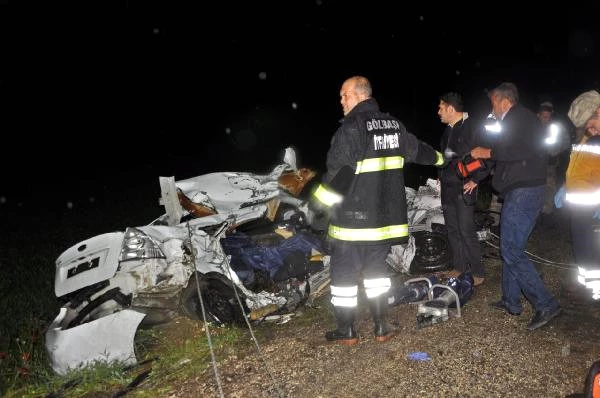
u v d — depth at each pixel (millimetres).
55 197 13742
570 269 6422
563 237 7715
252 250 5930
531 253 7133
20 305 6223
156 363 4863
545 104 7672
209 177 6699
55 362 4746
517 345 4590
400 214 4605
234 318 5438
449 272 6445
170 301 5340
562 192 5355
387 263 6602
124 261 5133
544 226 8297
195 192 6309
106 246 5285
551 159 8227
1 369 4824
